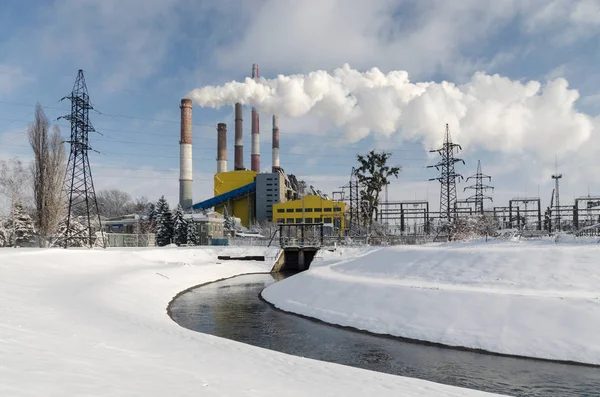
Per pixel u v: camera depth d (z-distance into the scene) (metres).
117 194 197.88
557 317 21.34
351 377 13.38
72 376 9.27
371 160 91.75
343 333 25.36
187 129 148.00
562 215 105.50
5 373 8.67
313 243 73.81
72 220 70.19
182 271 48.28
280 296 35.50
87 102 57.44
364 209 92.31
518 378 17.58
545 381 17.20
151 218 119.31
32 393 7.61
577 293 23.14
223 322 28.38
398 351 21.58
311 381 12.32
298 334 25.12
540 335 20.91
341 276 34.53
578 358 19.39
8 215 77.69
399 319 25.38
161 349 14.86
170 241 103.62
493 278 27.27
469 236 71.19
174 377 10.77
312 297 32.12
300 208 141.00
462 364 19.44
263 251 71.19
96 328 17.25
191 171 149.38
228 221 134.12
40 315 18.52
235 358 14.57
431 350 21.70
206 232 115.25
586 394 15.85
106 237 70.19
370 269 35.41
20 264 34.06
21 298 22.56
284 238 75.94
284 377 12.50
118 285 32.50
